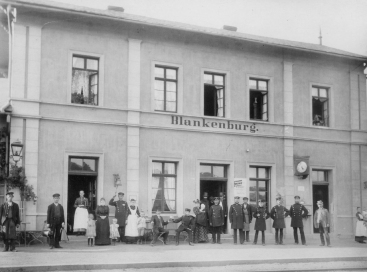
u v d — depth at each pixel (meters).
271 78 25.05
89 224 18.56
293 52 25.56
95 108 21.08
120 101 21.62
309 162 25.41
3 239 16.59
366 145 26.86
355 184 26.36
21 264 12.98
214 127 23.38
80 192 19.86
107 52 21.56
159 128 22.25
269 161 24.47
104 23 21.50
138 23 21.61
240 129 23.97
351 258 16.27
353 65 27.12
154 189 22.14
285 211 20.97
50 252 15.95
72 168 20.72
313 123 26.14
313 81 26.09
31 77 20.03
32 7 19.70
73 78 21.03
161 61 22.64
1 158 19.45
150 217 21.22
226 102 23.94
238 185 23.64
